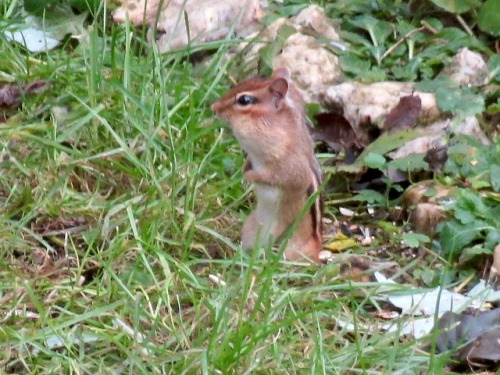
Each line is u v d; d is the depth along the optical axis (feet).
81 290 31.81
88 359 29.07
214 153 38.70
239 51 44.16
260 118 32.91
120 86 37.96
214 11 46.73
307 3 48.60
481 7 46.73
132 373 28.50
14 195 36.29
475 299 32.81
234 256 33.60
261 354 28.89
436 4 46.65
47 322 29.53
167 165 37.14
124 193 36.99
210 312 30.35
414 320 31.60
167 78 41.06
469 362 29.96
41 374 28.53
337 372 28.43
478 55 44.27
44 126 39.06
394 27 46.11
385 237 36.83
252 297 31.37
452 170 38.70
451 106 40.93
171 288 32.07
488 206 36.78
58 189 36.63
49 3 46.32
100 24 47.01
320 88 42.55
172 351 29.45
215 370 28.07
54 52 44.32
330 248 35.99
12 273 32.65
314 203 33.86
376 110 41.01
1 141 38.19
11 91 40.91
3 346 29.22
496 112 42.42
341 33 45.78
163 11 47.26
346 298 32.19
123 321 30.53
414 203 37.55
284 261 33.42
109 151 36.65
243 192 37.68
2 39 42.73
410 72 43.93
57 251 34.55
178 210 35.65
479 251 34.50
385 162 38.81
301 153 33.37
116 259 33.30
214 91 41.11
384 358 29.55
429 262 35.32
